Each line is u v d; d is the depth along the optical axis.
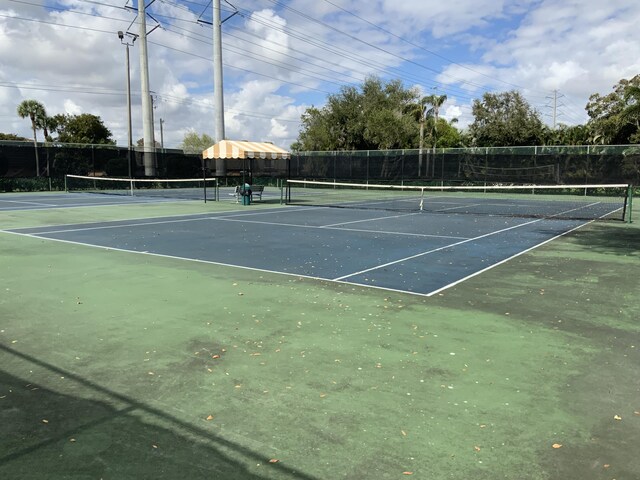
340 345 4.43
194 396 3.43
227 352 4.25
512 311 5.55
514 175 30.30
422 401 3.37
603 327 4.99
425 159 32.62
